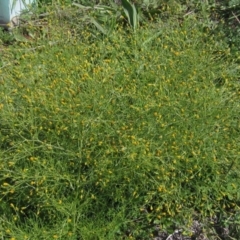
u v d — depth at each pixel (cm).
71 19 464
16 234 320
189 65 395
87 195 336
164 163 333
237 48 438
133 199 338
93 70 383
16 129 351
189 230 339
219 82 408
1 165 333
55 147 335
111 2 481
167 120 355
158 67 383
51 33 445
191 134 346
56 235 316
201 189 345
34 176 328
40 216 342
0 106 354
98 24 455
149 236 343
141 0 484
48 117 350
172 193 335
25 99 359
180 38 428
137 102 360
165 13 475
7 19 475
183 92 369
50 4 487
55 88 364
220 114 363
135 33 427
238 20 463
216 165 346
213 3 484
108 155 336
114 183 336
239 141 360
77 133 343
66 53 407
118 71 387
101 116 345
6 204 345
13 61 423
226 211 354
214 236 345
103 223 333
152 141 344
